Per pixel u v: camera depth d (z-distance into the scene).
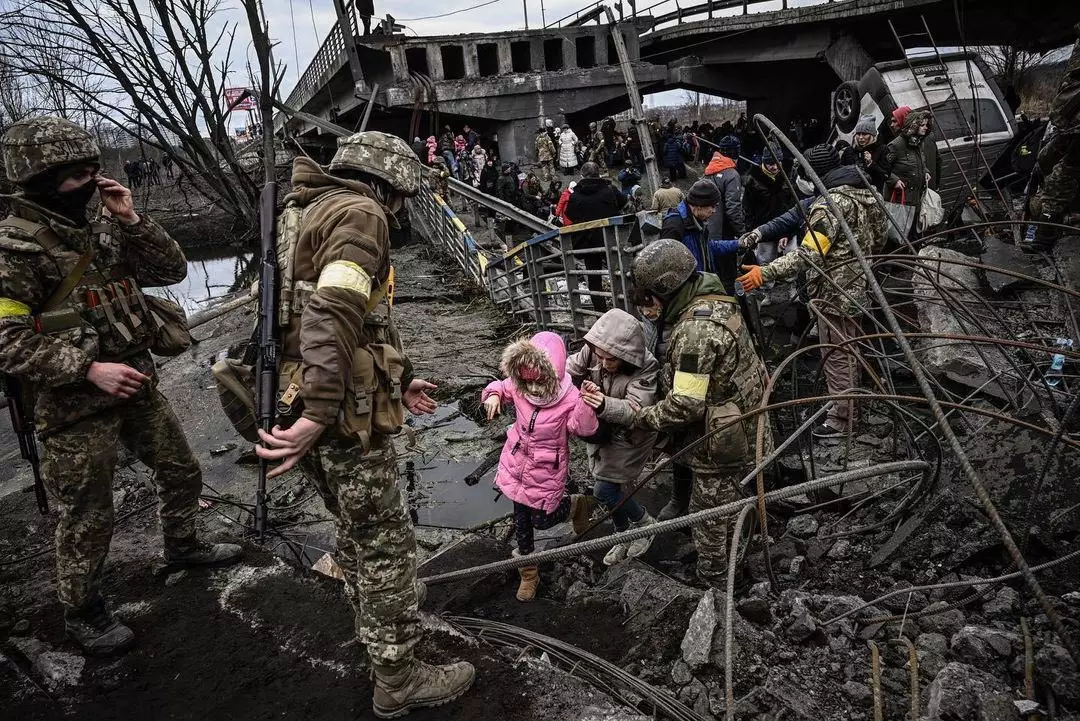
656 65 25.25
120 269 2.39
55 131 2.12
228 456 4.72
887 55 20.17
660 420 2.81
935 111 8.55
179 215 19.38
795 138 20.22
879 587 2.90
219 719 2.09
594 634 2.66
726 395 2.83
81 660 2.36
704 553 2.98
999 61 17.72
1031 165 7.64
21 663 2.45
